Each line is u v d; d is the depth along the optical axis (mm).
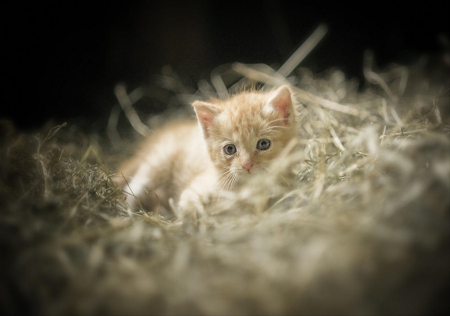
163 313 242
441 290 235
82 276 260
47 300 252
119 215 335
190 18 566
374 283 238
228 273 254
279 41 562
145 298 247
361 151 351
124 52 564
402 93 470
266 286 243
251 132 355
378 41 564
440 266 238
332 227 266
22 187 335
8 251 273
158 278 258
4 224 286
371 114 433
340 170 335
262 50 570
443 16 529
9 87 514
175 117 524
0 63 504
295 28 563
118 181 405
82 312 245
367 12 557
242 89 480
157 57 574
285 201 331
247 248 271
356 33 567
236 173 357
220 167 371
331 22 563
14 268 264
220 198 364
